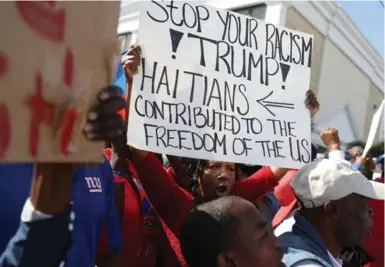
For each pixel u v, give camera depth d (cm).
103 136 77
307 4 740
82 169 133
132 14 778
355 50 974
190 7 181
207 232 112
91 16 76
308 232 144
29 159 70
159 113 170
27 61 70
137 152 169
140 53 168
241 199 119
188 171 201
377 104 1191
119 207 175
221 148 182
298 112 207
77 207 126
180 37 178
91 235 129
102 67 78
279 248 117
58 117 73
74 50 74
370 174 350
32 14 70
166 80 173
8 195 112
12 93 69
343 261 214
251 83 195
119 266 155
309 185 147
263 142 194
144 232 183
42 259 82
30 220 83
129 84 170
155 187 169
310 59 213
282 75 204
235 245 110
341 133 990
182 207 171
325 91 884
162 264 182
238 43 193
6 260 83
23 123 70
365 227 147
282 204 204
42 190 83
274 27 203
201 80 181
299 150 204
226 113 186
